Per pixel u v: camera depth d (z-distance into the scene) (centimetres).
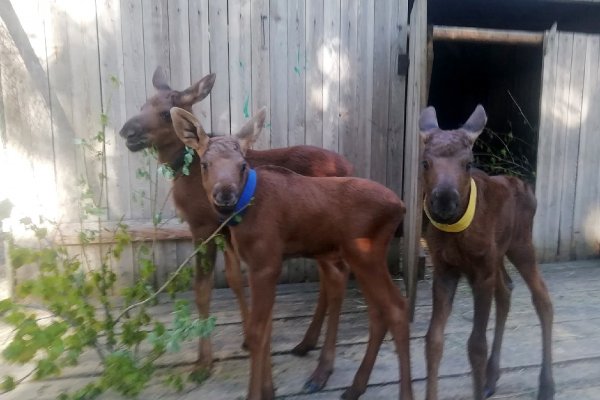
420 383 348
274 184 292
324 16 507
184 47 489
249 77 504
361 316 454
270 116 513
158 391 333
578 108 578
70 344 276
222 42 495
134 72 482
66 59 467
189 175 347
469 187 275
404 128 536
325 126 524
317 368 346
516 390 340
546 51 518
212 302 483
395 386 343
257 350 294
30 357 258
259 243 288
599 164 596
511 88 747
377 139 534
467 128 287
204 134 294
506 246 311
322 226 295
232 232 295
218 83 499
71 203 482
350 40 515
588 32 711
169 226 495
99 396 322
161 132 356
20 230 468
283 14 501
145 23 478
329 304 348
